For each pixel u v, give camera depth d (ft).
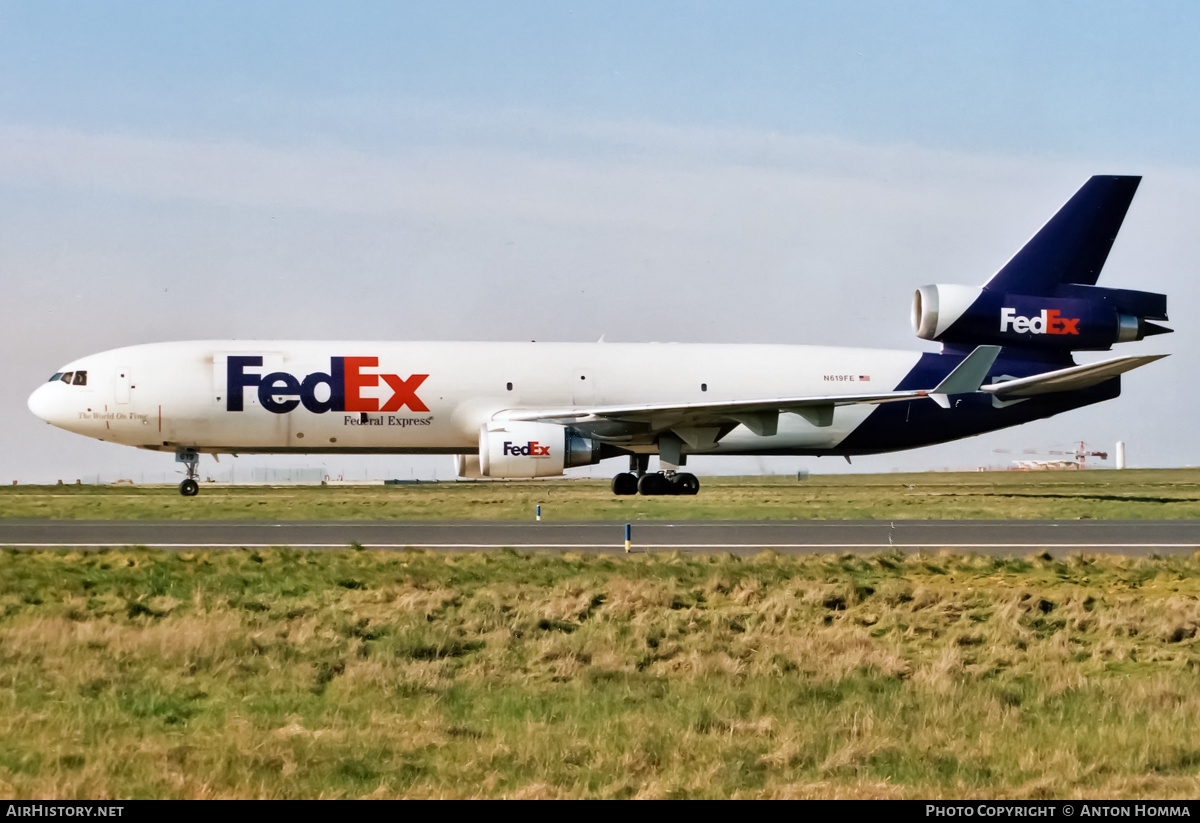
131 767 56.75
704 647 86.53
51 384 240.53
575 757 59.93
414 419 240.32
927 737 64.34
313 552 131.44
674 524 175.73
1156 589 115.24
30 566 117.80
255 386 235.81
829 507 216.54
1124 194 270.87
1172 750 61.31
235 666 78.33
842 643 87.76
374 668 76.95
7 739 61.41
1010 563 125.70
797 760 60.80
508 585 110.01
